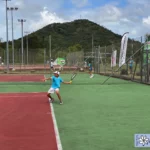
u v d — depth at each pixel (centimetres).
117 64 3344
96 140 808
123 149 729
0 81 2925
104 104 1414
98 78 3284
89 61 5259
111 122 1024
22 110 1270
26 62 6938
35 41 11925
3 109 1295
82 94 1811
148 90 2005
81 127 956
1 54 7100
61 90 2041
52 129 933
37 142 793
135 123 1005
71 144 774
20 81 2923
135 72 2973
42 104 1431
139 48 2592
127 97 1656
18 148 743
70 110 1264
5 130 924
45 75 4006
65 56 7825
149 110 1248
